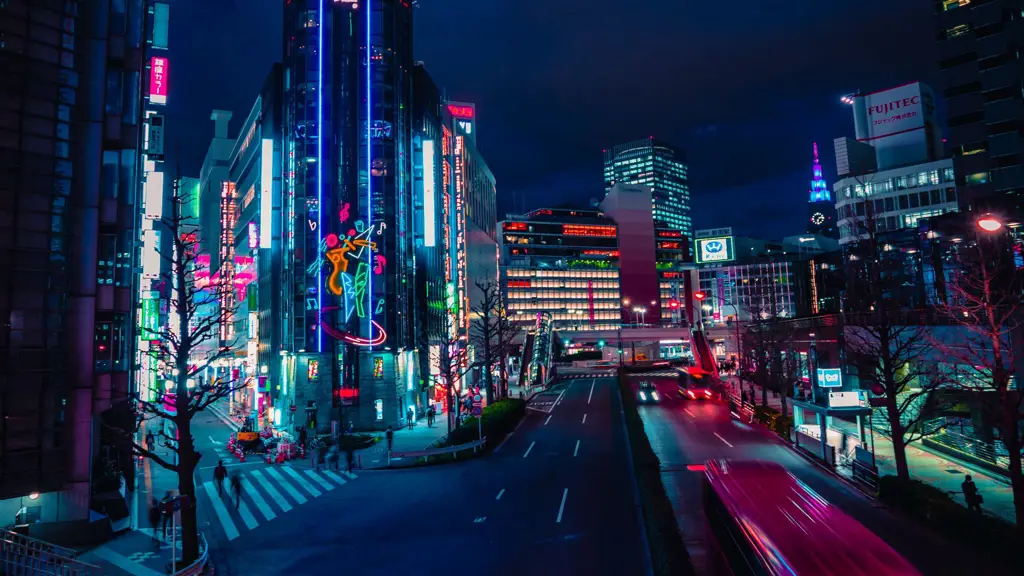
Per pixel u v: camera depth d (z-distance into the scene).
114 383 22.28
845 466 28.20
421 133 58.25
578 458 33.97
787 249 191.50
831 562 9.93
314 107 51.25
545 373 79.19
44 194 20.78
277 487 29.23
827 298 105.06
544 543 19.48
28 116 20.67
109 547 20.84
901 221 97.88
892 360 24.86
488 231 103.19
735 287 145.75
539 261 169.25
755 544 11.14
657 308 175.50
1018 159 58.09
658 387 76.25
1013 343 28.31
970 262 29.09
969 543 18.06
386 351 50.06
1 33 20.31
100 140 22.09
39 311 20.38
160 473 34.22
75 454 20.80
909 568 9.73
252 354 65.88
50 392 20.42
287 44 53.88
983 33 61.09
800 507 12.40
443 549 19.33
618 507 23.53
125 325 23.00
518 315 160.88
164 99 40.31
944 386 29.73
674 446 36.50
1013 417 18.61
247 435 39.38
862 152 107.88
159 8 37.69
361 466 33.47
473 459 34.50
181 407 19.73
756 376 68.56
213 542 21.00
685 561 14.25
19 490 19.61
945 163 95.25
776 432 39.75
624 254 176.62
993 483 25.36
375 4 53.06
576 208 183.75
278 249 55.47
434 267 63.78
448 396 41.84
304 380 48.97
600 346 157.62
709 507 14.91
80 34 22.17
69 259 21.17
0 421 19.39
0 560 16.78
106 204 22.30
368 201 50.78
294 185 51.22
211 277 78.69
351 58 52.03
